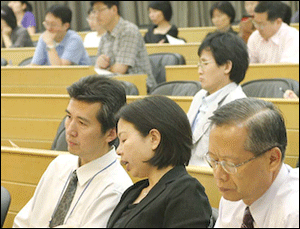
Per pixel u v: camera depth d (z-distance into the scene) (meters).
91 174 3.99
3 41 14.59
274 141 2.90
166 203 3.30
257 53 10.93
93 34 15.09
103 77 4.02
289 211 2.95
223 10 13.14
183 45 12.58
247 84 8.14
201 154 5.63
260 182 2.95
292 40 10.36
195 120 5.98
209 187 4.73
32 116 8.41
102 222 3.75
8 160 5.84
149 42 14.21
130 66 10.32
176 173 3.43
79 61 11.15
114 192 3.85
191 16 20.42
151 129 3.42
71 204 4.00
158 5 14.18
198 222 3.25
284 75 9.34
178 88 8.37
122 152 3.48
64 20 10.84
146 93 10.08
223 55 5.75
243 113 2.93
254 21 10.55
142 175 3.50
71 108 3.95
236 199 2.99
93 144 3.95
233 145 2.89
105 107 3.90
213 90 5.89
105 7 10.20
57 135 6.77
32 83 9.95
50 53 10.77
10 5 17.72
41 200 4.27
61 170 4.28
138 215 3.34
